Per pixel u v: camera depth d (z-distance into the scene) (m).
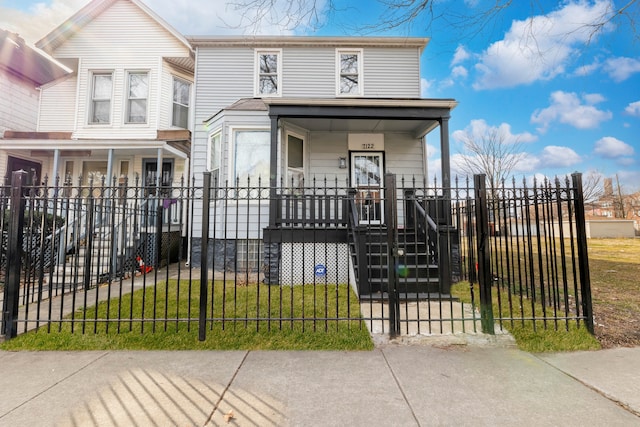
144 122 10.59
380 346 3.38
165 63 10.78
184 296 5.19
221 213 7.90
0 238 3.84
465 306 4.73
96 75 10.77
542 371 2.82
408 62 9.68
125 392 2.47
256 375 2.75
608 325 3.90
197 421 2.10
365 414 2.20
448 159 6.97
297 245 6.30
